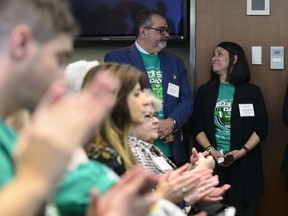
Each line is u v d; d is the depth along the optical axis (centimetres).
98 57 507
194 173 174
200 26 445
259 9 441
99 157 153
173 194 166
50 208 87
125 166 157
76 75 185
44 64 75
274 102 441
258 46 441
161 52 407
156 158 221
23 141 59
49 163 58
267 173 442
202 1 444
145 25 391
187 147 438
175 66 407
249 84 421
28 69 74
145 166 204
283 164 422
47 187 58
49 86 76
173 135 397
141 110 176
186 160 407
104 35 487
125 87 172
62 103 62
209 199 198
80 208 88
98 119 62
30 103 75
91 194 73
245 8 441
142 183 72
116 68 179
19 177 58
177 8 473
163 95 397
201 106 423
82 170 92
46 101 63
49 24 76
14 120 79
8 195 57
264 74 442
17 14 73
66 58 81
